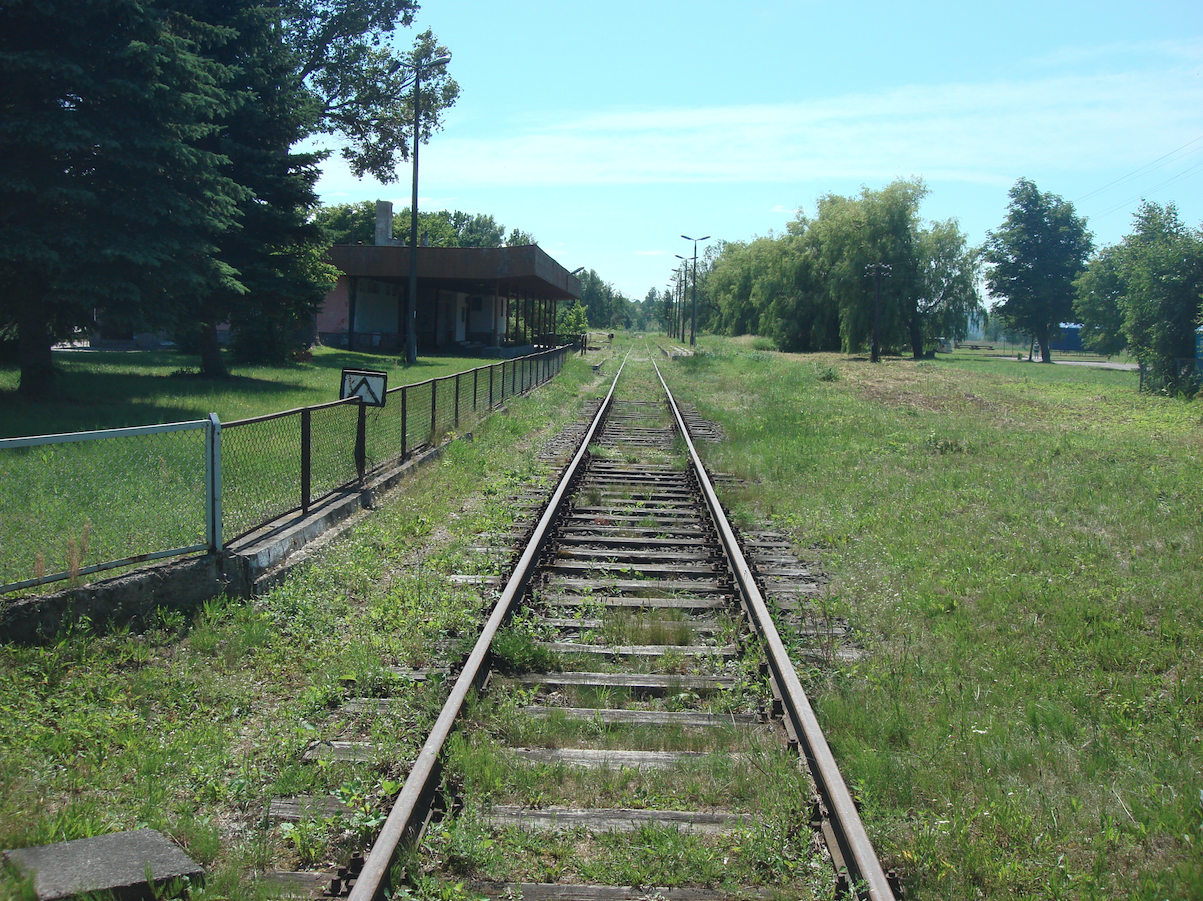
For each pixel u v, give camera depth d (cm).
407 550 826
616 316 16738
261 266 1980
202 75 1459
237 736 466
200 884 334
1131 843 381
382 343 4259
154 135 1371
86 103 1344
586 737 463
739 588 711
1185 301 2991
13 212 1266
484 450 1401
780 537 923
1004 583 749
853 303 5838
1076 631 636
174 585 607
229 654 555
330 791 404
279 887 331
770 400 2423
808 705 461
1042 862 363
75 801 391
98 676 508
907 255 5759
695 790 407
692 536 897
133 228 1378
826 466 1320
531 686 523
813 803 383
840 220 6088
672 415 2020
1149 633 649
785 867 349
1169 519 981
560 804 398
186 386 1789
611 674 541
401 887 322
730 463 1340
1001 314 7825
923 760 440
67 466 711
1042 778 432
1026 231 7644
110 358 2484
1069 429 1917
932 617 679
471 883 338
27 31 1290
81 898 311
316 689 504
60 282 1266
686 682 528
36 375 1409
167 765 423
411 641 583
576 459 1264
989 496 1110
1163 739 479
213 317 2006
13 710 460
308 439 828
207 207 1489
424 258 3691
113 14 1308
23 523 612
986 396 2816
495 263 3659
